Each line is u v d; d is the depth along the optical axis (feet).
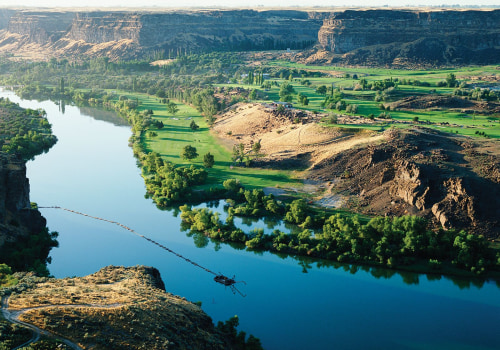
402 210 558.97
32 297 316.19
